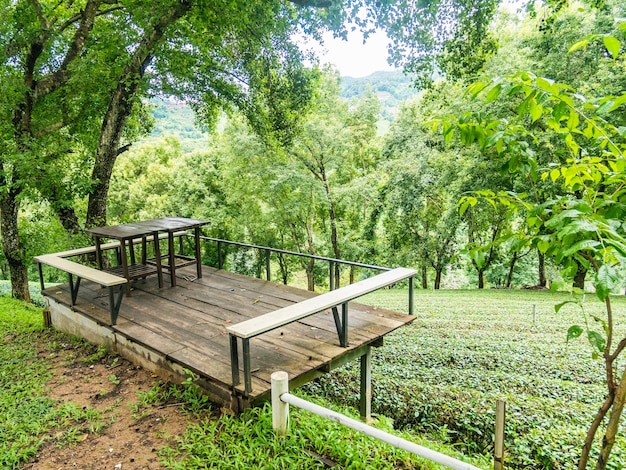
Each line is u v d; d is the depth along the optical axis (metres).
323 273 28.55
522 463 5.56
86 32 10.21
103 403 4.31
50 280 29.52
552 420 6.39
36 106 11.20
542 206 2.03
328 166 23.25
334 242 25.52
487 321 13.65
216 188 28.50
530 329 12.40
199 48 10.79
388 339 11.36
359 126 25.66
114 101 10.40
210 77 11.79
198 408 4.06
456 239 26.17
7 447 3.61
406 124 23.84
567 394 7.52
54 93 11.14
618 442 5.68
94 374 5.03
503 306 16.80
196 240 7.41
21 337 6.64
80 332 6.29
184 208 27.25
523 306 16.66
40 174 9.83
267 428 3.56
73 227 11.62
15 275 12.95
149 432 3.76
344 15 9.55
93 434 3.77
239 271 27.33
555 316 14.19
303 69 12.13
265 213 25.33
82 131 12.52
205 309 5.92
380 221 29.41
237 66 12.02
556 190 13.75
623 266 1.57
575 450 5.49
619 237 1.60
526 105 1.96
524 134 2.29
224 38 11.25
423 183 20.77
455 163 19.59
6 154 9.67
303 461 3.28
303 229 28.22
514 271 29.73
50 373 5.11
